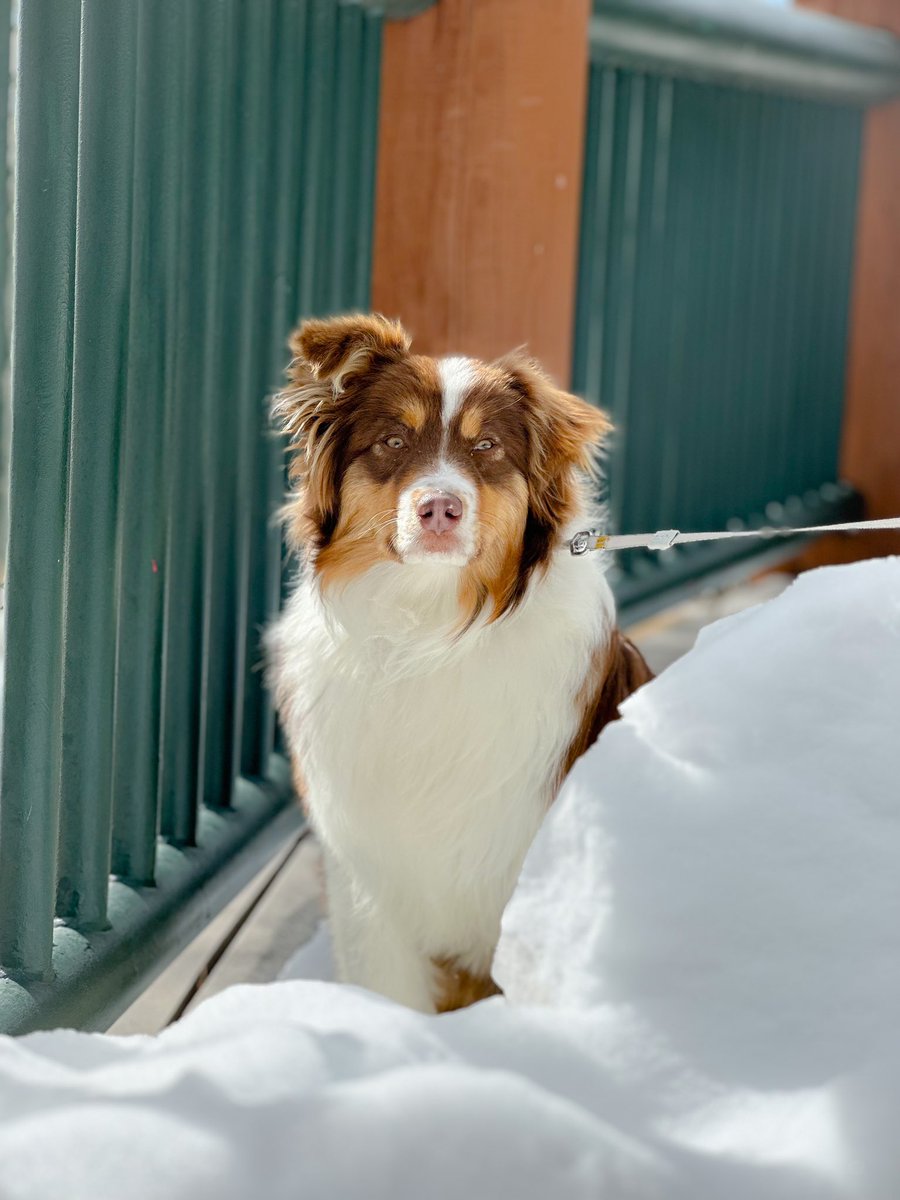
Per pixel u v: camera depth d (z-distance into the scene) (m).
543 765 2.62
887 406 7.62
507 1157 1.30
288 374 2.86
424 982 2.87
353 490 2.72
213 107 2.86
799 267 7.14
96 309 2.33
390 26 4.07
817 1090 1.41
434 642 2.62
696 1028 1.52
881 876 1.61
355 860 2.74
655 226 5.79
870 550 7.76
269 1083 1.41
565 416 2.83
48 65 2.04
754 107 6.40
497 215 4.09
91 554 2.38
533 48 4.01
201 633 3.03
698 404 6.31
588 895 1.69
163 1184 1.27
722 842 1.67
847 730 1.76
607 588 2.87
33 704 2.16
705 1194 1.29
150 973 2.64
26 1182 1.27
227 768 3.34
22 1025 2.11
